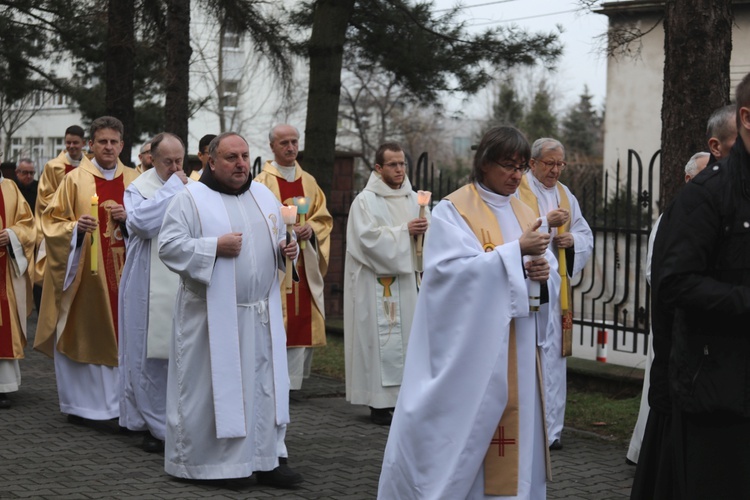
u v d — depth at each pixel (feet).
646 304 25.91
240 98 104.88
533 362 13.93
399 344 24.88
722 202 10.92
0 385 25.82
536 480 14.39
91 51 50.47
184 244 18.28
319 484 19.02
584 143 166.09
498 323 13.50
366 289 25.22
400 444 14.02
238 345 18.47
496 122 150.10
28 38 52.08
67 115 136.26
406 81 46.29
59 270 24.21
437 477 13.73
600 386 27.73
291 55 43.96
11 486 18.44
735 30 65.21
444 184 70.74
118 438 22.82
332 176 41.32
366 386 25.02
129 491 18.20
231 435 18.29
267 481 18.94
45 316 24.44
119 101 42.11
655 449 12.29
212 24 43.27
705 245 10.90
